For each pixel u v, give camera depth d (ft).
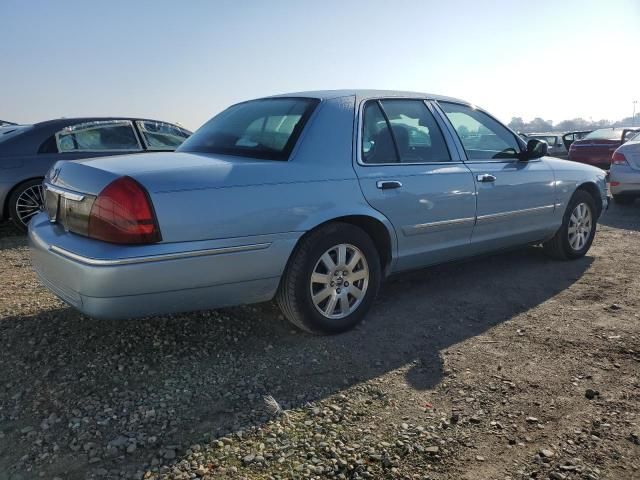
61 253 9.90
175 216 9.68
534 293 15.34
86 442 8.29
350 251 12.20
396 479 7.60
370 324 12.98
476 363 11.03
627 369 10.69
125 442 8.29
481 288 15.72
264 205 10.62
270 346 11.62
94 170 10.14
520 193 15.99
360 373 10.59
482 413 9.21
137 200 9.43
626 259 19.02
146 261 9.44
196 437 8.46
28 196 23.21
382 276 13.39
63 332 11.95
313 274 11.57
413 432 8.68
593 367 10.79
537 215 16.83
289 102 13.08
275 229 10.77
